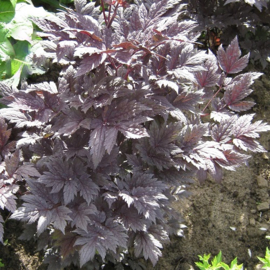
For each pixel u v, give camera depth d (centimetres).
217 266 60
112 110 59
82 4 71
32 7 92
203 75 75
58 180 60
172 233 81
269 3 99
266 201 91
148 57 64
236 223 88
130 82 66
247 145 70
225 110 77
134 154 67
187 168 69
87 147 64
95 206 61
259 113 102
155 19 64
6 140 69
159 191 62
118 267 77
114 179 67
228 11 101
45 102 64
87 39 57
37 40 90
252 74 76
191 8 100
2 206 60
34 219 58
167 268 81
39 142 69
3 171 66
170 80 64
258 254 84
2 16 88
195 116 74
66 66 71
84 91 62
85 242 60
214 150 65
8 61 87
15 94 63
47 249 73
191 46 65
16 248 77
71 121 59
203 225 87
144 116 59
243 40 104
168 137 65
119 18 71
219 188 91
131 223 63
